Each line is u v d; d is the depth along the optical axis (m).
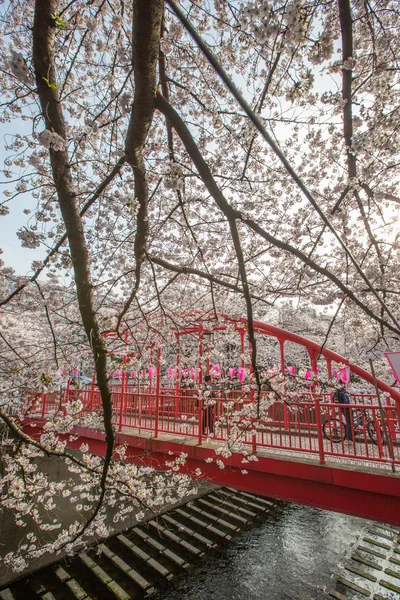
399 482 5.09
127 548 10.12
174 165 2.60
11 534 9.35
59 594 8.37
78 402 3.93
